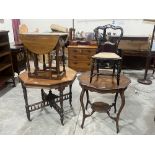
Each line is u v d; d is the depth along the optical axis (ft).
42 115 8.89
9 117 8.68
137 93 11.41
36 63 7.65
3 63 12.22
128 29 16.57
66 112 9.14
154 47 13.43
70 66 15.40
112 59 7.11
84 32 17.10
